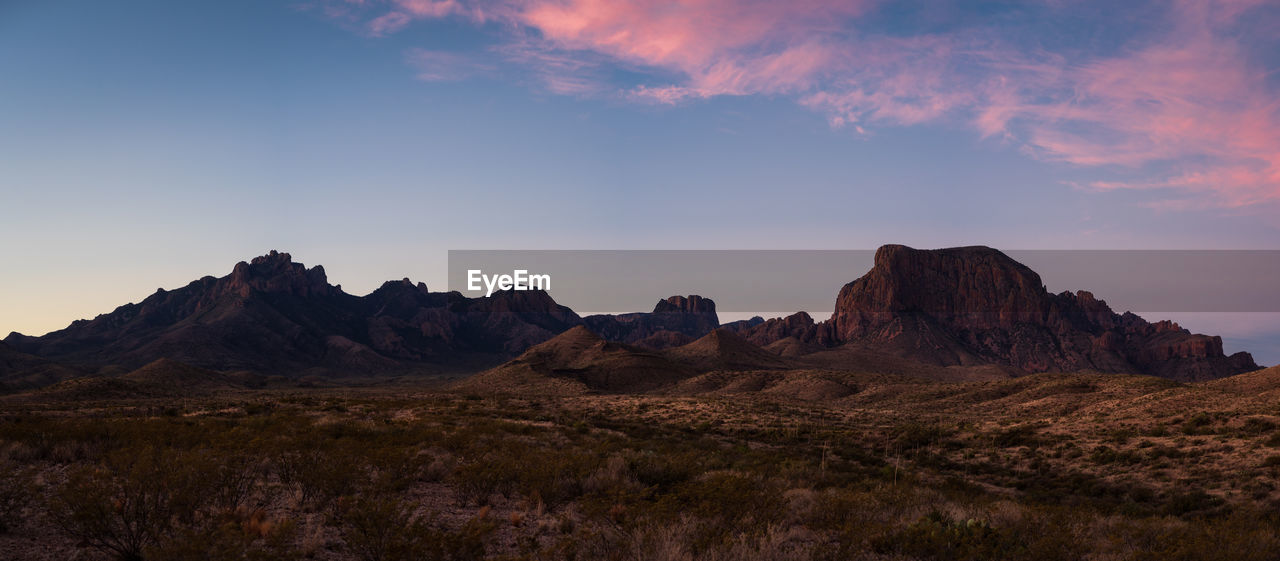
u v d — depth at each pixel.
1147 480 41.28
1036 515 16.47
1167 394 79.19
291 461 16.38
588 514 13.88
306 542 11.01
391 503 10.99
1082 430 62.94
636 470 18.98
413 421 43.19
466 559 10.45
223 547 9.73
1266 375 89.44
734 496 13.99
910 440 62.59
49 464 18.38
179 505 11.45
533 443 35.03
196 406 67.06
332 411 56.28
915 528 13.95
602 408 95.19
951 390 151.25
